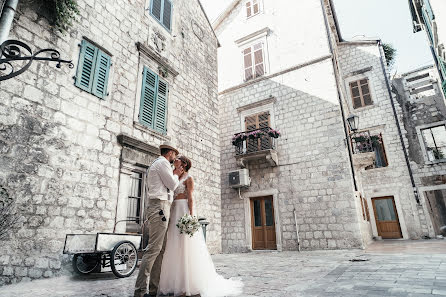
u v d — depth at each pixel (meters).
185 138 8.43
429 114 12.99
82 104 5.44
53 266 4.33
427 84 13.50
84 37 5.77
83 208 5.04
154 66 7.74
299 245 9.41
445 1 6.86
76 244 4.08
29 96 4.54
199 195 8.50
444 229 11.45
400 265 4.24
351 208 8.93
